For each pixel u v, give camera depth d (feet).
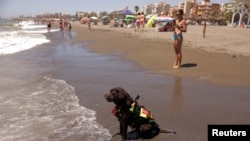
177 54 35.76
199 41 64.39
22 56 48.73
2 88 26.00
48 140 15.52
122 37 86.12
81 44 72.08
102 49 58.90
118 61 42.50
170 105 21.22
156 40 70.59
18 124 17.69
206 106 20.92
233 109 20.21
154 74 32.50
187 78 30.14
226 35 86.53
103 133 16.38
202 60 40.45
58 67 37.52
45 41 81.92
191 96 23.52
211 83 27.81
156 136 15.89
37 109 20.38
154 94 24.20
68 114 19.42
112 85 27.43
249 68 34.35
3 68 36.52
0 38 84.99
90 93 24.59
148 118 15.75
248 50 48.44
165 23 120.57
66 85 27.48
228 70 33.58
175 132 16.38
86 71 34.65
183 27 34.50
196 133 16.26
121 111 15.46
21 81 28.96
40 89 25.88
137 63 40.34
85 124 17.69
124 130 15.49
